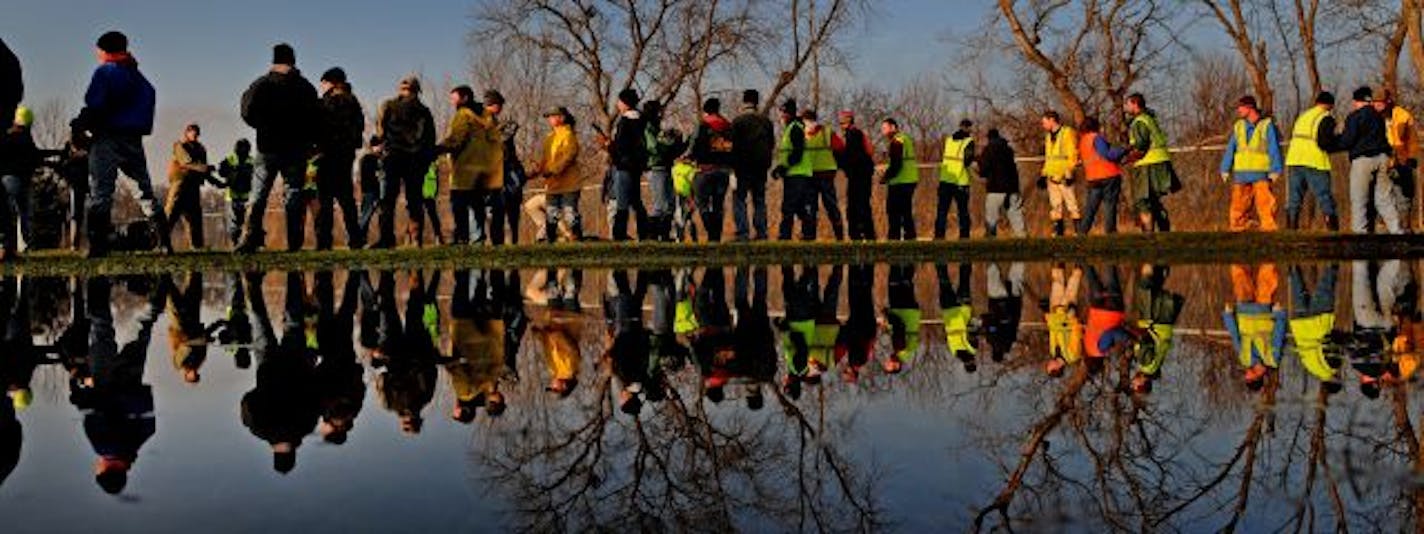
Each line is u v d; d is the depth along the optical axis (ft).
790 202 42.16
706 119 39.88
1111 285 22.25
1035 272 26.99
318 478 5.37
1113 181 42.09
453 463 5.77
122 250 44.42
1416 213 46.60
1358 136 36.42
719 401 8.27
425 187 47.65
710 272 27.76
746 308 17.84
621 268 29.78
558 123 40.86
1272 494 4.92
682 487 5.23
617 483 5.31
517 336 13.48
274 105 32.63
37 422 7.17
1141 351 11.34
